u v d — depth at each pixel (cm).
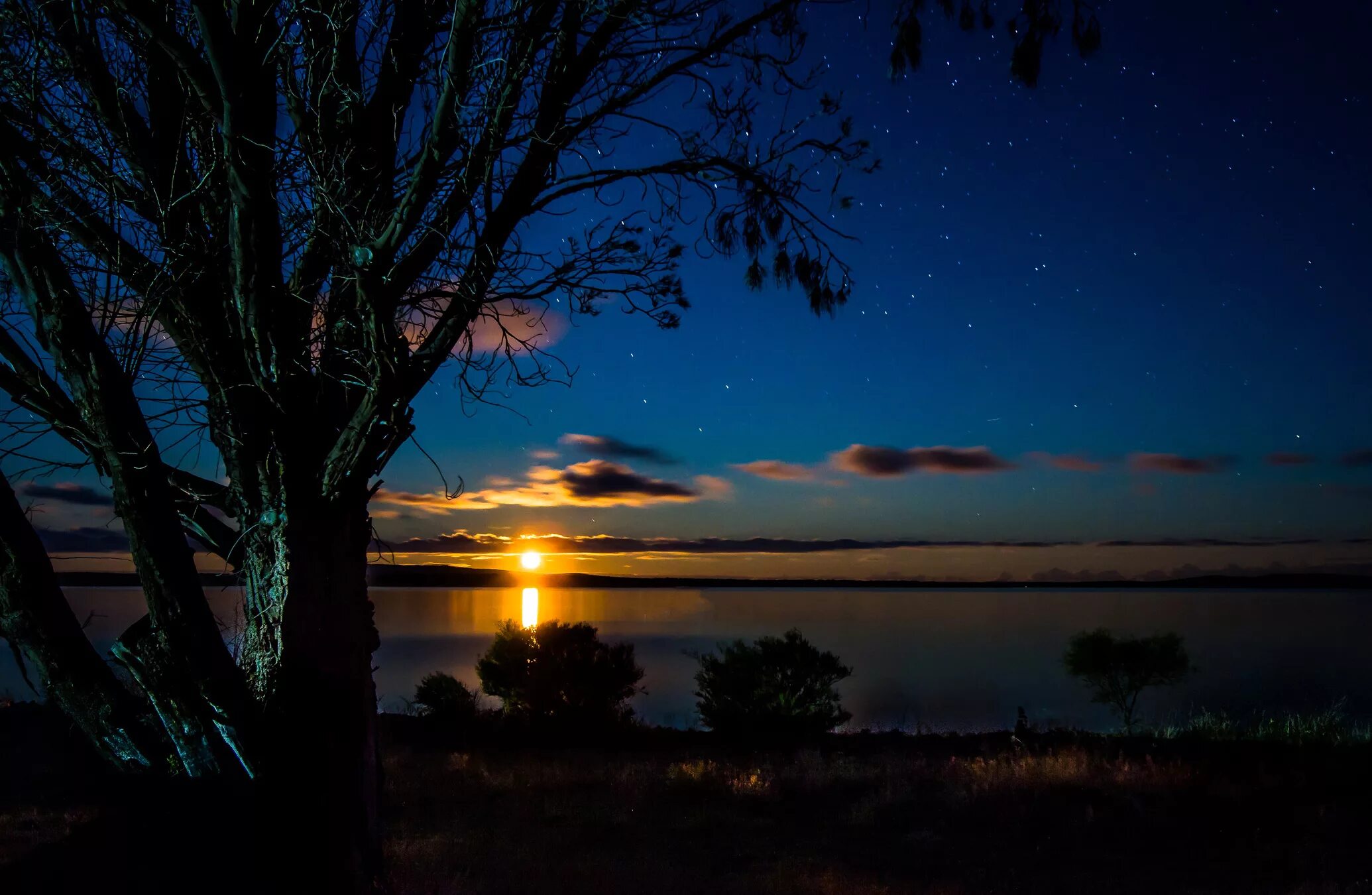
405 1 412
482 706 2041
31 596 404
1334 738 1464
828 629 6412
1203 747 1417
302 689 391
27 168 397
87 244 396
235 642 431
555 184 388
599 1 364
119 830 395
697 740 1664
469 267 365
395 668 3281
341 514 404
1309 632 5753
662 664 3572
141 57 408
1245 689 2680
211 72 340
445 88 331
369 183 403
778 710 1658
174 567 397
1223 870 827
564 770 1259
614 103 396
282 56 371
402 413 376
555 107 369
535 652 1712
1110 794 1116
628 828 970
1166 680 1834
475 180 355
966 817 1025
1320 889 753
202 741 392
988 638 5288
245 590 417
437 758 1378
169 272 390
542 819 999
